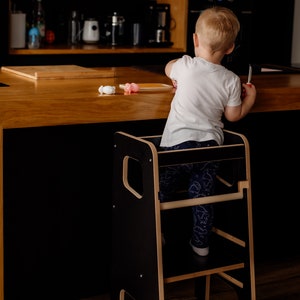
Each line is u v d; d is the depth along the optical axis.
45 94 2.23
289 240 3.11
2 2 4.03
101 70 2.98
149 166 2.02
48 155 2.40
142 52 4.52
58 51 4.25
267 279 2.89
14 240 2.40
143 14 4.96
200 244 2.25
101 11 4.84
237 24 2.28
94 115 2.23
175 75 2.31
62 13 4.70
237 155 2.16
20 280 2.45
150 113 2.35
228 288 2.79
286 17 4.91
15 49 4.17
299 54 5.09
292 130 2.93
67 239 2.51
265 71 3.20
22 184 2.37
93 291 2.62
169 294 2.71
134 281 2.20
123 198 2.21
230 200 2.29
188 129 2.22
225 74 2.26
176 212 2.49
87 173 2.50
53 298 2.54
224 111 2.33
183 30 4.64
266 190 2.95
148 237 2.07
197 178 2.28
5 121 2.08
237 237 2.42
